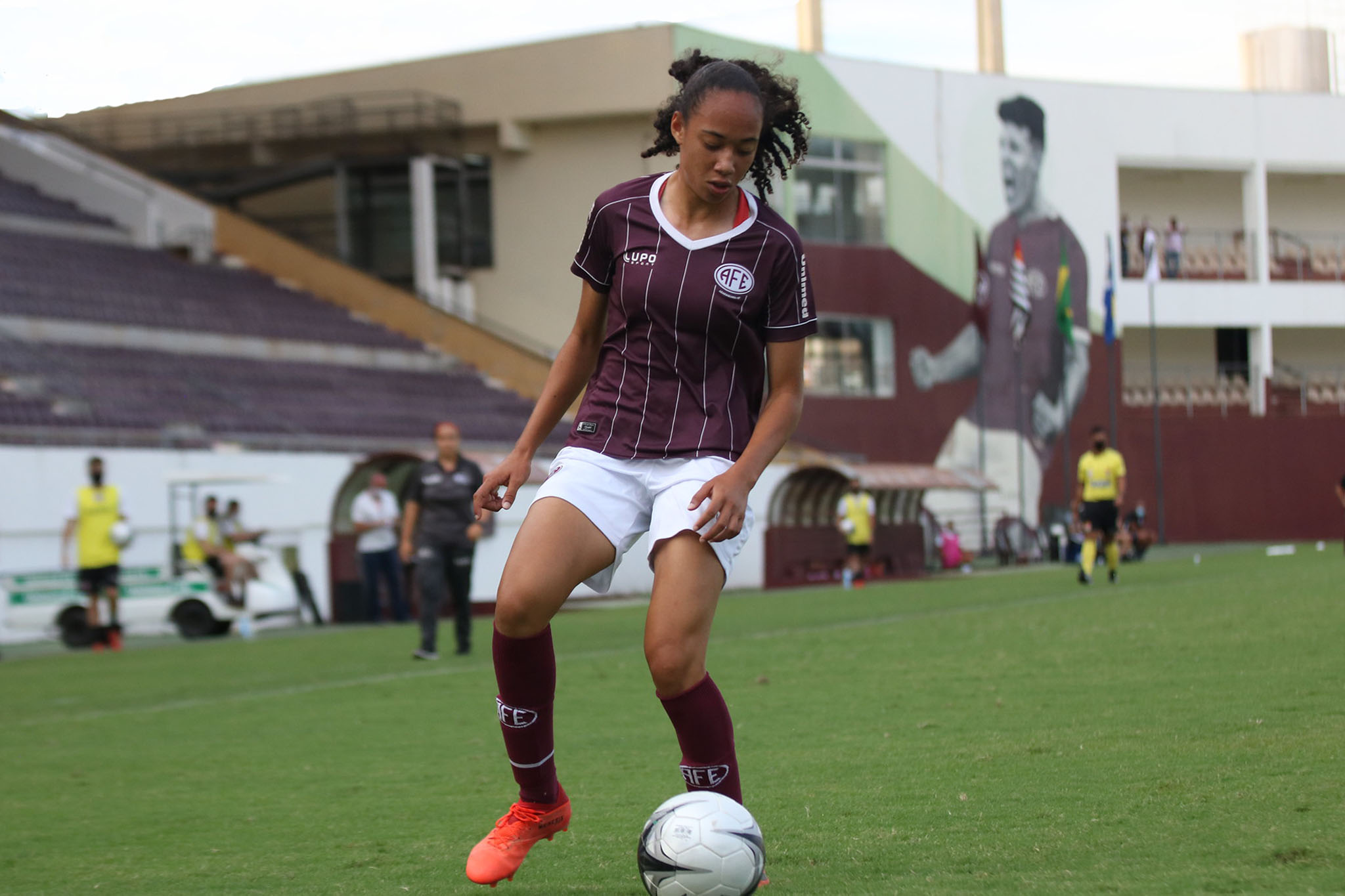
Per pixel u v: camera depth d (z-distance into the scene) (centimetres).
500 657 465
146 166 4606
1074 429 5122
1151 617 1541
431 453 2666
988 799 600
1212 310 5394
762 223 469
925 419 4784
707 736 452
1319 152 5559
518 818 487
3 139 4466
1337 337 5881
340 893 497
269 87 4538
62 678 1592
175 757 918
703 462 462
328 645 1955
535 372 4112
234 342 3744
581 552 461
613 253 479
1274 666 1026
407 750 899
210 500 2302
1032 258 5044
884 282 4719
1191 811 545
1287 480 5378
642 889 477
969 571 3931
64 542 2086
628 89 4231
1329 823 506
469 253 4453
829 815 589
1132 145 5294
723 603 2572
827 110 4634
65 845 622
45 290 3538
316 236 4566
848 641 1523
